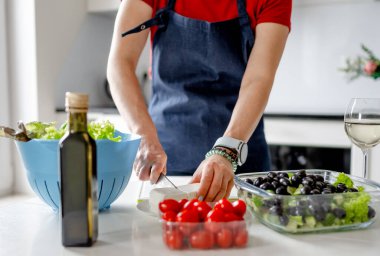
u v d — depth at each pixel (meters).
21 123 0.88
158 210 0.85
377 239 0.77
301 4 2.96
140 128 1.18
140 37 1.41
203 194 0.91
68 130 0.72
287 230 0.78
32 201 1.07
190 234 0.71
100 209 0.96
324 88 3.05
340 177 0.90
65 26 3.10
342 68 3.00
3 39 2.92
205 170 0.94
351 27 2.96
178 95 1.51
